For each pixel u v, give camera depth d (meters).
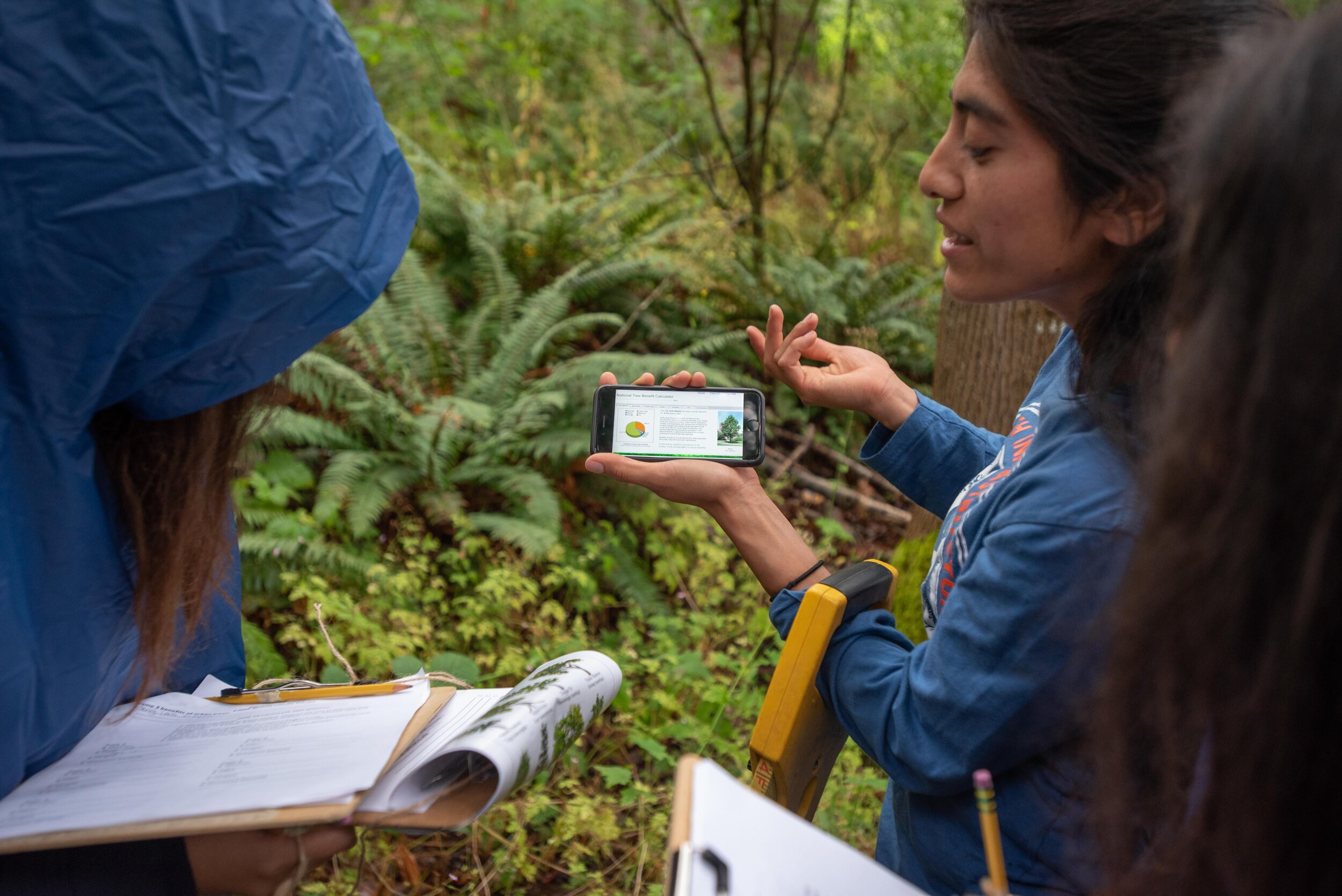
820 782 1.24
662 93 6.95
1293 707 0.49
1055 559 0.78
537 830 2.16
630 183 5.55
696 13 5.68
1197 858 0.56
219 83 0.67
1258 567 0.50
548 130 6.15
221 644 1.16
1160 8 0.75
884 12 7.41
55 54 0.61
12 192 0.63
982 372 2.80
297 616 2.64
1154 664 0.57
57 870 0.83
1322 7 0.51
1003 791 0.88
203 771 0.85
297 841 0.86
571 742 0.95
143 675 0.95
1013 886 0.89
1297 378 0.47
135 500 0.84
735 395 1.45
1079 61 0.78
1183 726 0.57
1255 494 0.50
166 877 0.85
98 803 0.80
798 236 6.05
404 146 4.60
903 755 0.91
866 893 0.70
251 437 1.01
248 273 0.74
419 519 3.22
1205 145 0.53
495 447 3.54
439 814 0.82
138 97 0.64
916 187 7.25
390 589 2.79
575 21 7.31
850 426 4.62
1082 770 0.80
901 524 4.18
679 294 4.92
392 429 3.41
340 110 0.78
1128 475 0.76
